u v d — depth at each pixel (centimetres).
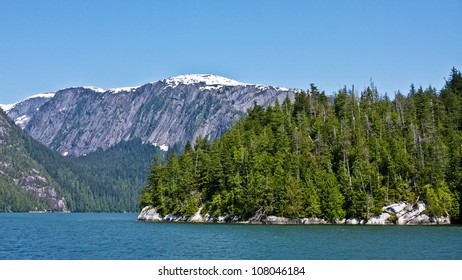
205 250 8112
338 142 16788
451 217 14775
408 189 15100
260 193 15312
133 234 11512
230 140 18412
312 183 15412
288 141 17325
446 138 17262
